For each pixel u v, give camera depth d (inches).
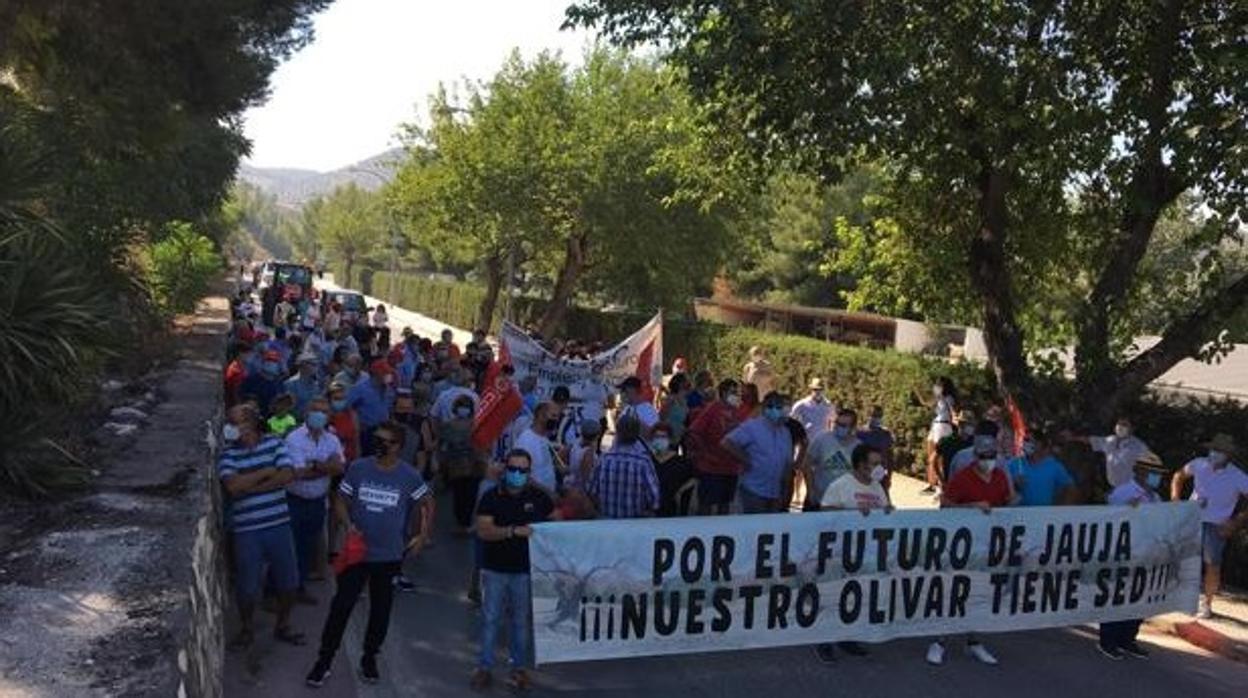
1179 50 492.1
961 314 644.7
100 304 353.1
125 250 595.2
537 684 319.3
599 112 1215.6
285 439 372.8
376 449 307.0
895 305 657.0
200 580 245.3
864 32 454.0
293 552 329.7
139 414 399.2
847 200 2267.5
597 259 1327.5
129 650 183.3
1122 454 486.6
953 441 497.7
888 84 446.3
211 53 599.8
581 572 311.4
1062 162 485.4
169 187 991.6
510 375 486.6
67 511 267.3
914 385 764.0
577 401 645.3
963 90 470.6
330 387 426.6
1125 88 494.6
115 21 560.7
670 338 1232.2
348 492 305.1
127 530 251.0
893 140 467.5
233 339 649.0
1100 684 352.8
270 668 313.9
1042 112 462.6
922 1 451.5
